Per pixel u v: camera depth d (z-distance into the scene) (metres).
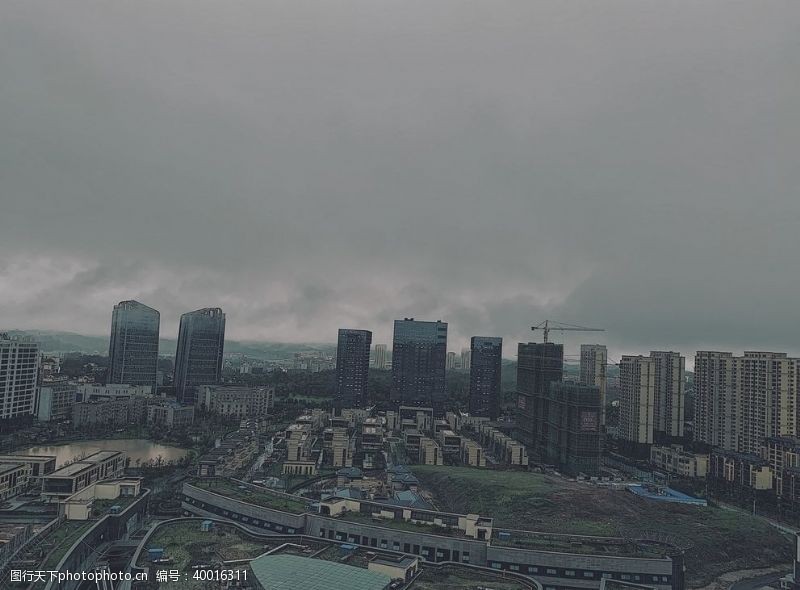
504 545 170.38
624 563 164.50
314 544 162.38
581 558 164.38
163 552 151.25
